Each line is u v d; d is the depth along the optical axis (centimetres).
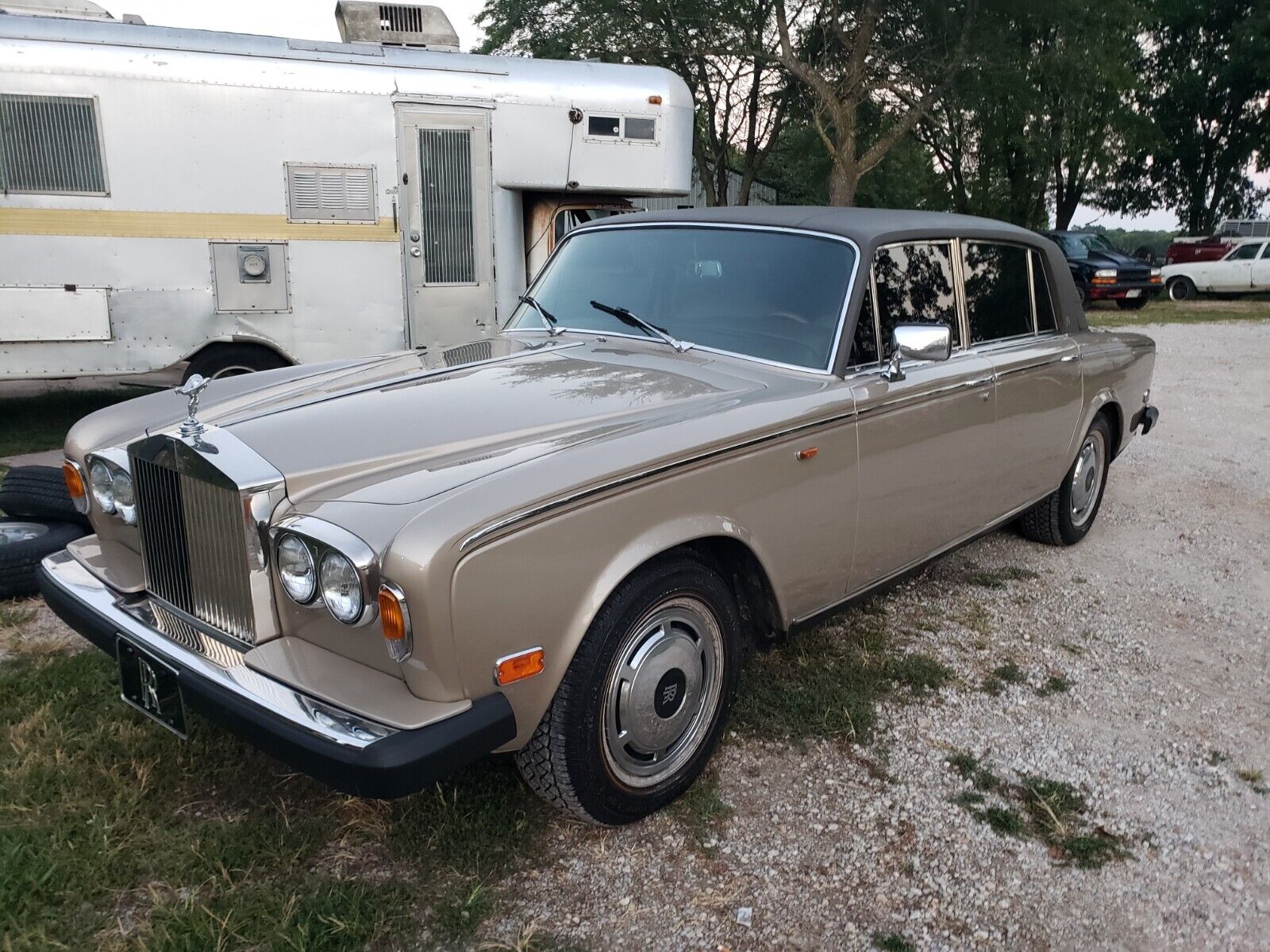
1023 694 366
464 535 216
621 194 844
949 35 1998
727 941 237
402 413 285
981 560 514
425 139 761
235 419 289
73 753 296
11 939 223
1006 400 414
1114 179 3525
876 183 3241
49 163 673
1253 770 320
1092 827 287
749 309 353
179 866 248
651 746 276
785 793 297
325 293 755
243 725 224
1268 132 3178
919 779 307
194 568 262
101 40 675
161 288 712
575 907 246
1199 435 851
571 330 388
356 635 232
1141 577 497
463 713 221
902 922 246
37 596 426
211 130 703
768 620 318
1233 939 245
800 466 305
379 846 263
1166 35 3231
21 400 935
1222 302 2366
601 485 243
